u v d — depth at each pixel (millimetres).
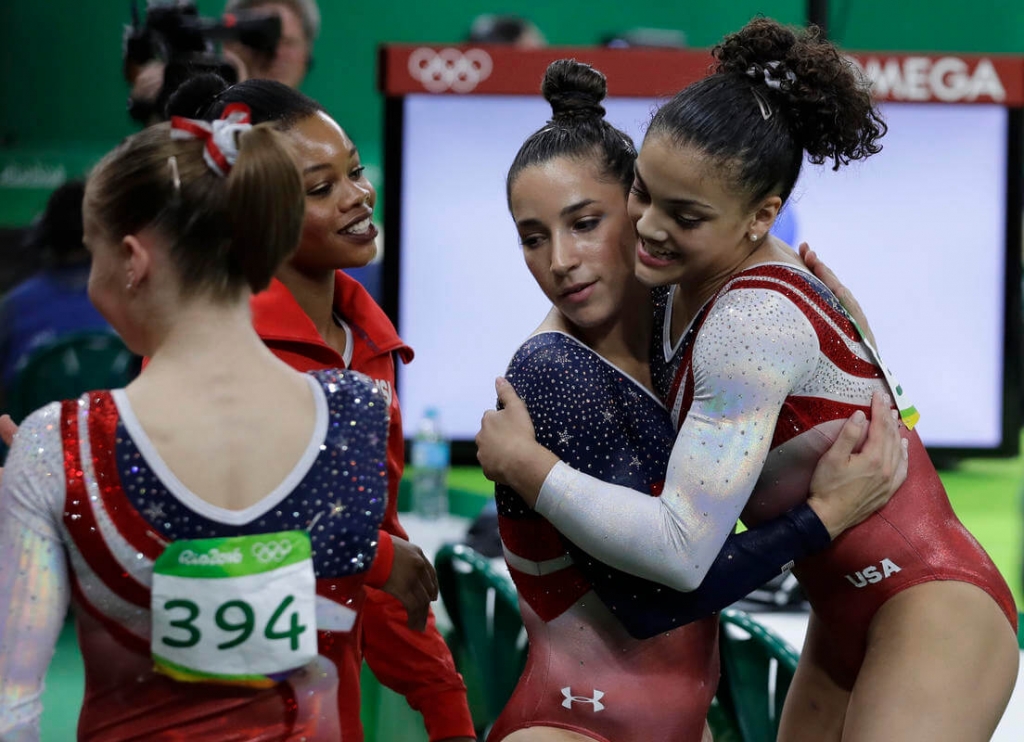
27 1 22688
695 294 5301
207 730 4117
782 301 4984
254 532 4090
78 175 19891
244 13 9117
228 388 4156
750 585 5031
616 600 5125
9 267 14578
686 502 4789
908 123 10008
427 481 10352
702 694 5520
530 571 5465
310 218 5559
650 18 23234
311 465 4211
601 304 5402
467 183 10070
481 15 23094
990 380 10320
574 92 5605
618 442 5246
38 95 22891
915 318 10227
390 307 10164
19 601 3943
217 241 4129
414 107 9977
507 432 5156
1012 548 9555
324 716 4328
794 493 5227
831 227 10055
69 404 4078
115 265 4184
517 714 5562
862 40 23047
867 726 5016
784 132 4996
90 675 4180
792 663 6590
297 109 5566
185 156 4105
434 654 6105
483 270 10180
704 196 4887
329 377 4422
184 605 3998
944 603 5105
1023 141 10062
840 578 5309
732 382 4812
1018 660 5242
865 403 5234
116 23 22797
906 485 5348
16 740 3930
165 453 4023
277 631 4094
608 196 5387
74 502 3961
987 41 23078
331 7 22875
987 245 10172
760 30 5094
